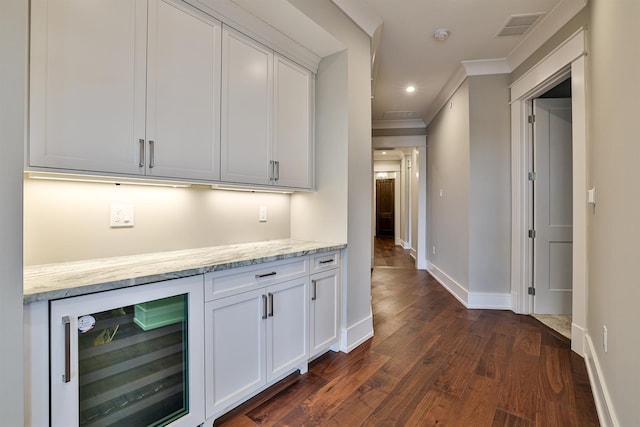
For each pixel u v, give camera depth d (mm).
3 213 895
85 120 1331
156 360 1338
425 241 5852
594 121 2062
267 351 1812
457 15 2568
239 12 1887
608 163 1690
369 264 2727
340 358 2320
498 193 3432
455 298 3938
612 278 1569
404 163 9016
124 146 1450
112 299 1183
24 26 927
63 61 1271
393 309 3500
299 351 2041
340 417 1653
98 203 1646
